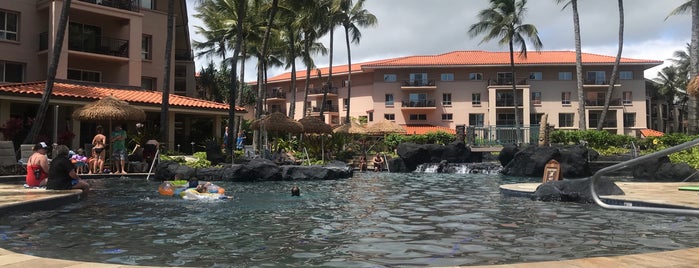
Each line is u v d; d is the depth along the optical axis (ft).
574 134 89.56
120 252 17.71
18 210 26.91
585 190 33.40
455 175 74.23
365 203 34.09
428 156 90.33
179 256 17.11
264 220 25.82
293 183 53.83
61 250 18.04
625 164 13.70
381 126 105.29
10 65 87.04
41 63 89.25
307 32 134.72
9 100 70.74
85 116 59.06
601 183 33.53
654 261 13.85
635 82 179.32
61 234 21.36
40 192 32.89
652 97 240.32
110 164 59.21
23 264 13.69
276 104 226.38
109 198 35.88
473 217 26.84
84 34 91.09
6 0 85.66
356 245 19.08
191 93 127.95
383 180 60.39
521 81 180.86
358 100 197.98
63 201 31.14
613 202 31.14
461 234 21.53
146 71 103.19
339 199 36.68
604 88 179.93
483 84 183.42
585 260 13.94
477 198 37.40
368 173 81.46
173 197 36.58
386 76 188.03
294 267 15.48
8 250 16.66
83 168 56.29
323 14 127.44
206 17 135.85
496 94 181.47
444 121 185.37
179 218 26.43
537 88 181.06
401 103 186.70
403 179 62.85
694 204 28.04
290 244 19.31
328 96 204.85
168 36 73.61
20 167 49.62
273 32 124.36
